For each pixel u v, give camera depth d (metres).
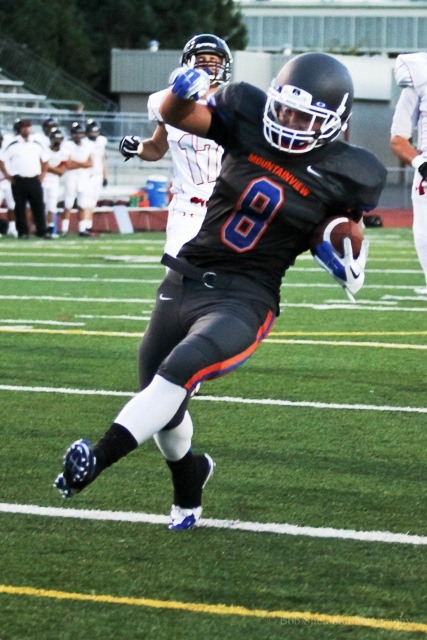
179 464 8.86
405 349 16.66
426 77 14.94
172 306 8.42
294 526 9.07
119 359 15.81
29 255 31.09
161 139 11.83
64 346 16.77
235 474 10.45
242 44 77.94
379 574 8.06
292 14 95.56
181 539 8.75
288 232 8.18
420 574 8.07
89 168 38.88
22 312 20.09
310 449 11.32
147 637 7.03
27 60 64.38
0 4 68.44
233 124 8.13
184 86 7.86
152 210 42.78
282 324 18.91
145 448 11.33
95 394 13.64
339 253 8.09
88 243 35.69
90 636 7.04
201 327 8.05
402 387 14.12
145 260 29.83
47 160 37.53
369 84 56.44
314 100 7.84
